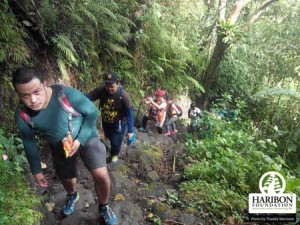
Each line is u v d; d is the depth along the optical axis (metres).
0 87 3.98
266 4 9.98
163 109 6.61
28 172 3.66
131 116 4.20
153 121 7.24
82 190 3.69
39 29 4.63
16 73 2.19
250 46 10.09
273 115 9.77
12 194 2.93
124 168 4.54
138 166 4.74
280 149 8.05
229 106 9.66
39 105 2.27
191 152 5.30
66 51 4.64
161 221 3.33
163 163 5.12
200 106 9.72
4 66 4.05
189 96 9.32
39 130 2.51
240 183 4.27
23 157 3.54
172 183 4.34
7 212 2.71
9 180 3.12
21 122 2.40
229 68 10.32
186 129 8.02
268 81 10.25
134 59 7.62
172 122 6.86
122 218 3.28
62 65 4.81
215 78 10.39
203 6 10.87
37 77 2.22
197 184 4.02
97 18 5.88
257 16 10.10
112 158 4.54
